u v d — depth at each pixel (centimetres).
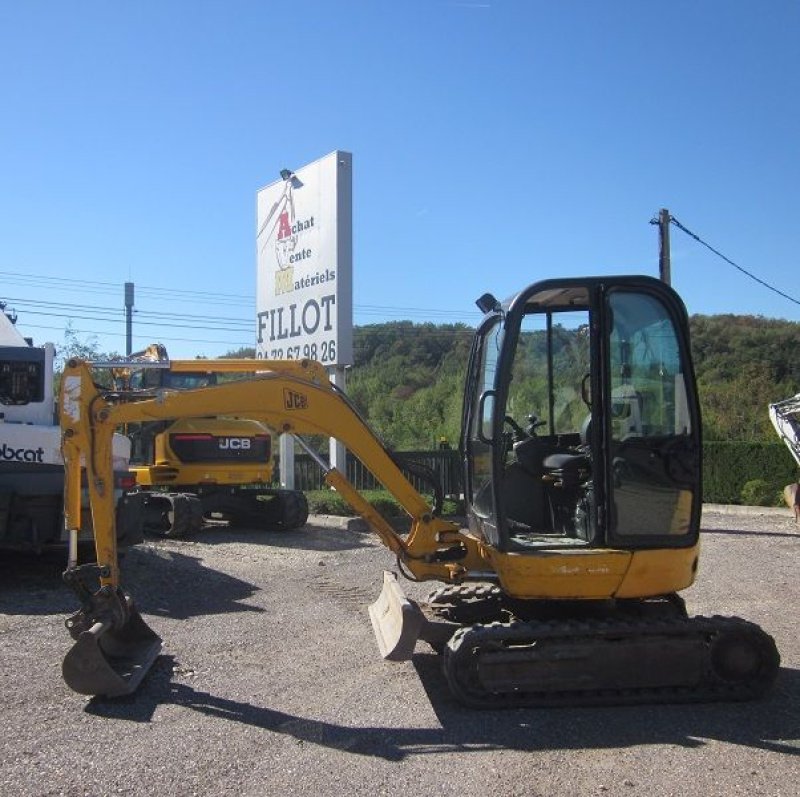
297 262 1566
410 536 614
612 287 559
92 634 530
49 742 470
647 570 550
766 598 888
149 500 1264
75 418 566
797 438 1628
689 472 561
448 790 416
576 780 427
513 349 566
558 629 539
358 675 601
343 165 1453
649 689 545
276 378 597
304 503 1373
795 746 472
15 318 1129
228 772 434
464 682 531
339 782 424
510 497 621
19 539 879
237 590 898
